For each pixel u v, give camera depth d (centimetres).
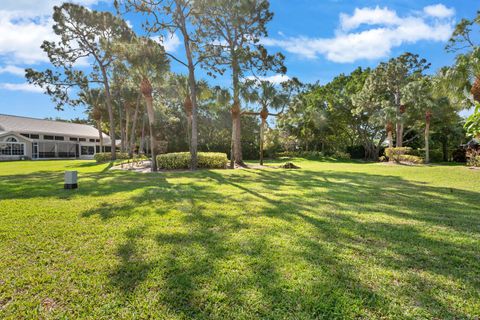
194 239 333
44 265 263
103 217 432
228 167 1594
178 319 185
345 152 3294
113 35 2002
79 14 1928
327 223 405
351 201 570
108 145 3891
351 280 236
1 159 2559
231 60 1631
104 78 2153
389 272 251
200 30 1595
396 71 2144
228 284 227
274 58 1686
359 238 342
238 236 344
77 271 251
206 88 1623
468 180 951
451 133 2661
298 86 1730
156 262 269
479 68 1138
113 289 221
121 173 1198
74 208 493
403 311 194
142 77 1304
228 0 1497
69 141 3275
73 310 196
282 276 241
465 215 461
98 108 2555
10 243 319
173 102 2992
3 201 552
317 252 295
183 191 689
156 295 213
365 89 2312
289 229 375
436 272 253
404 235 353
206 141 3039
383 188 757
